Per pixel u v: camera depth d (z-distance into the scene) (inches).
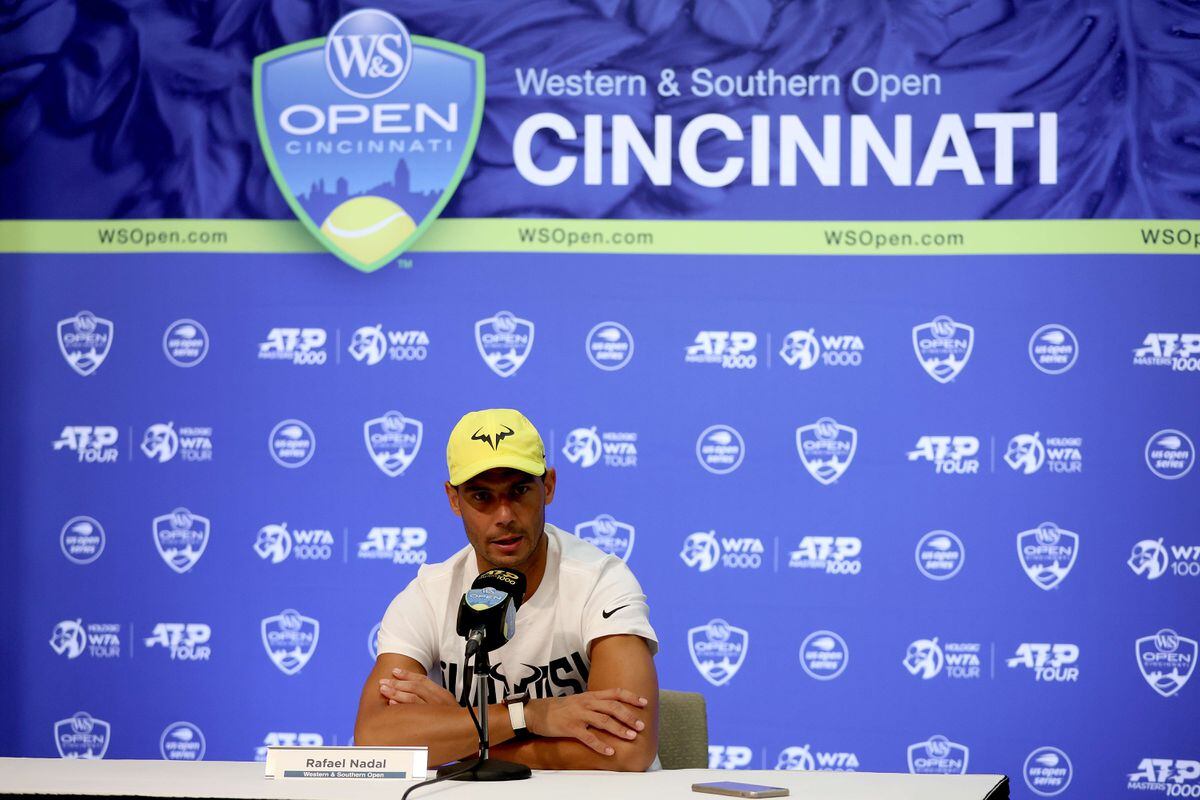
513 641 372.8
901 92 608.4
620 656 357.4
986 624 598.5
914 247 606.2
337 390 622.5
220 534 623.2
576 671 374.0
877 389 606.2
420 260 621.9
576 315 616.4
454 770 319.0
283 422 623.2
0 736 625.3
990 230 603.5
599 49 618.5
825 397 608.1
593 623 365.7
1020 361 601.3
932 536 601.9
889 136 608.4
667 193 615.2
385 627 381.1
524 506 358.0
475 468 351.3
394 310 621.3
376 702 361.4
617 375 615.2
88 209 631.8
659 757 397.4
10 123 634.2
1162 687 591.2
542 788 303.1
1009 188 603.5
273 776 312.0
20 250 632.4
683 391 612.4
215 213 628.1
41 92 633.6
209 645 621.3
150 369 628.1
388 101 623.8
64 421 629.9
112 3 633.0
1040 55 603.5
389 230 622.5
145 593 624.1
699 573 610.2
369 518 619.2
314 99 625.9
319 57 626.5
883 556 602.9
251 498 623.2
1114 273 598.9
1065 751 592.7
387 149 623.8
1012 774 595.2
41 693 625.3
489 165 620.7
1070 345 598.9
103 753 621.3
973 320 603.5
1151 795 589.9
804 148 610.9
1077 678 594.6
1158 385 596.1
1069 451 597.9
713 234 613.0
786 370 609.6
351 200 623.8
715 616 608.4
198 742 619.8
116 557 625.9
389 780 309.6
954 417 602.9
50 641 625.9
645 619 369.7
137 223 629.9
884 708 601.3
